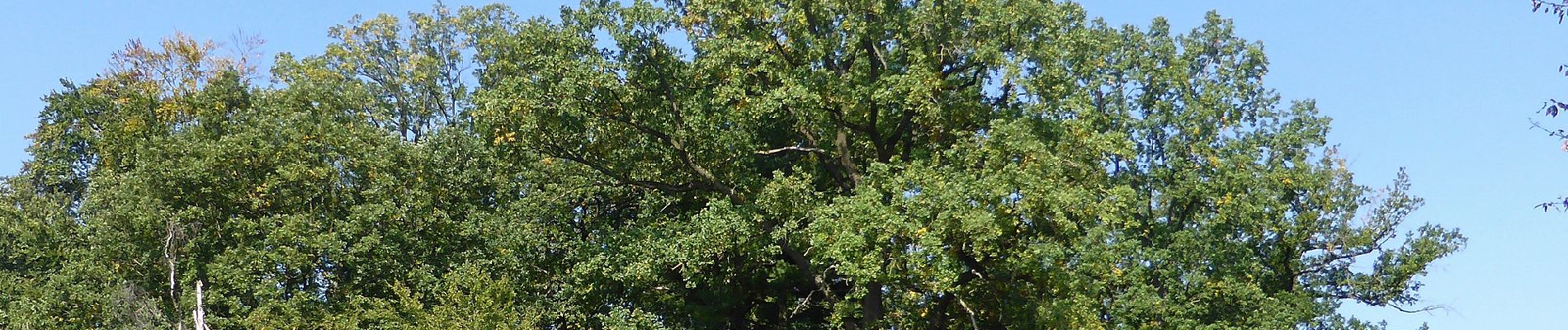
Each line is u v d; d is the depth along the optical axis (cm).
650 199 4047
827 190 3938
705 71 3731
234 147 3972
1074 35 3638
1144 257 4347
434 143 4312
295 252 3812
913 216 3372
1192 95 4516
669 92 3797
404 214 3981
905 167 3559
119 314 3756
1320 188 4478
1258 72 4566
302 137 4053
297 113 4119
